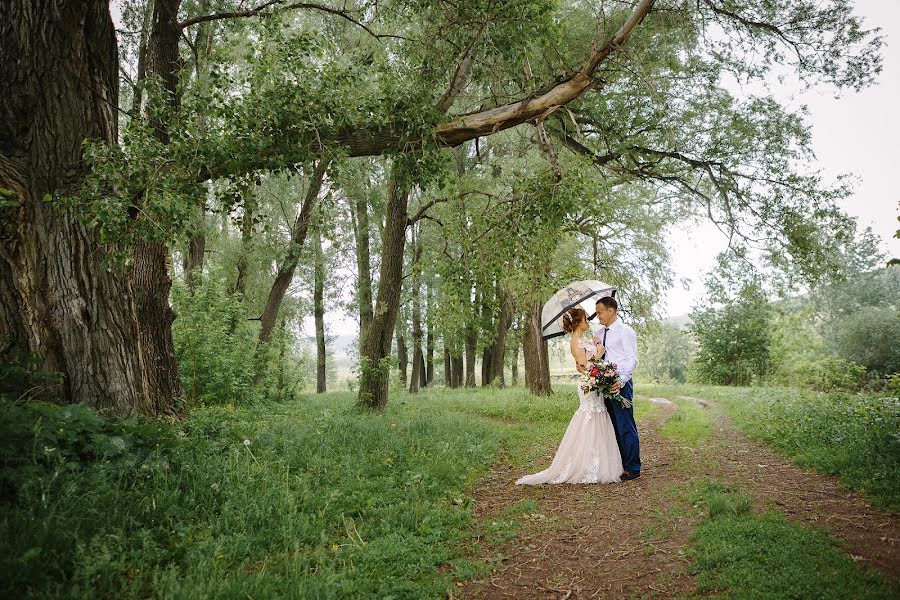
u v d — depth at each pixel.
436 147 7.11
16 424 3.88
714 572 3.15
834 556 3.12
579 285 6.50
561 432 9.30
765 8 10.26
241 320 14.65
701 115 11.06
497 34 6.86
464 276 8.57
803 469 5.53
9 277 5.46
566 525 4.34
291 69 6.50
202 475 4.65
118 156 5.43
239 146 6.06
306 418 10.09
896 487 4.27
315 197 15.99
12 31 5.72
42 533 3.04
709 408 13.30
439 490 5.33
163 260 8.88
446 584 3.30
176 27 8.81
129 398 6.12
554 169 7.36
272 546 3.75
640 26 10.13
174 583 2.90
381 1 10.12
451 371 30.19
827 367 17.94
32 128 5.76
